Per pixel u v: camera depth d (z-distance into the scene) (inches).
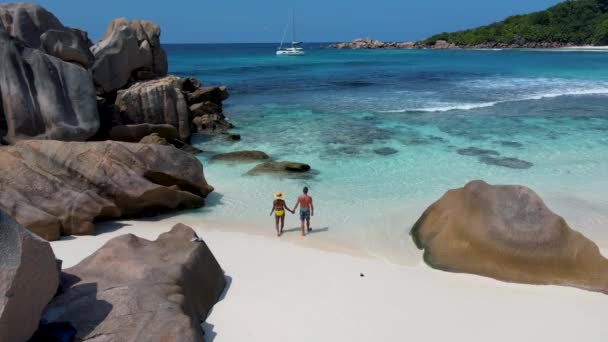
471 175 721.0
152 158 578.9
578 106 1270.9
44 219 482.0
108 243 361.1
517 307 368.8
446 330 339.3
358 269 434.9
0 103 729.0
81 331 270.2
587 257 408.2
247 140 950.4
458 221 460.8
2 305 227.3
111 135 848.3
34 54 756.0
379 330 338.6
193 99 1207.6
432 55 4478.3
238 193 649.6
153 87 939.3
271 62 3484.3
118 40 1092.5
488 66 2733.8
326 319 351.3
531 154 829.2
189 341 268.5
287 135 983.0
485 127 1032.8
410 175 722.2
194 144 930.1
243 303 370.6
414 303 374.3
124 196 543.2
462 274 422.9
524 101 1354.6
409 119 1120.2
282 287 397.7
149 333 270.4
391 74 2295.8
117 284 310.2
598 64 2760.8
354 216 569.3
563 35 5575.8
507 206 442.9
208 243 491.8
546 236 418.6
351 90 1674.5
